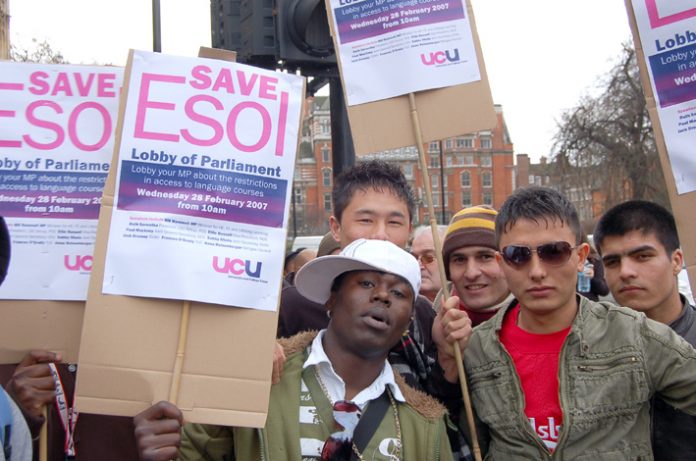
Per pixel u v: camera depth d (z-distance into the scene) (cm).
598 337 252
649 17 277
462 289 353
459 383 276
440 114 299
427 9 300
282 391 243
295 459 230
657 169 2334
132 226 229
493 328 272
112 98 248
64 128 246
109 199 229
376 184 313
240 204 236
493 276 348
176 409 224
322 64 460
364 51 302
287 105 244
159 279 228
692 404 242
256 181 238
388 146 299
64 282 241
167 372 228
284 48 445
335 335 245
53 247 242
